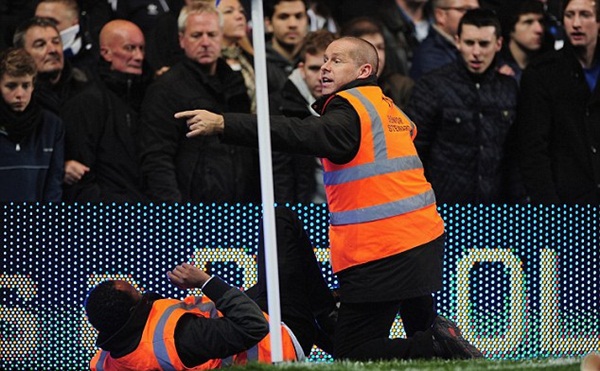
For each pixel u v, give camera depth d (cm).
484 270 2819
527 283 2841
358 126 2130
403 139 2186
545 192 3186
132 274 2744
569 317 2861
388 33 3434
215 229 2756
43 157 2986
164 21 3262
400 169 2164
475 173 3180
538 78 3209
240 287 2761
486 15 3175
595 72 3244
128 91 3139
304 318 2377
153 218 2748
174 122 3056
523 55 3447
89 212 2738
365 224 2155
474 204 2816
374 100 2169
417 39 3450
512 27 3441
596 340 2878
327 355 2653
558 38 3466
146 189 3052
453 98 3173
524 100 3212
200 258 2752
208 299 2314
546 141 3200
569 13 3216
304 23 3347
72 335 2730
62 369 2725
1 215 2731
